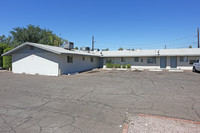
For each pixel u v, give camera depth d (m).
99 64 25.56
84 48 26.27
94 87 7.79
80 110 4.32
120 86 8.02
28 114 4.05
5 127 3.29
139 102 5.03
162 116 3.78
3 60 18.56
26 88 7.65
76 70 17.48
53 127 3.26
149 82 9.33
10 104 4.97
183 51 20.83
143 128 3.10
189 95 5.91
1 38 43.19
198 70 15.44
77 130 3.11
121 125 3.31
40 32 39.25
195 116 3.75
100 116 3.86
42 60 14.74
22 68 16.06
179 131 2.93
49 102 5.15
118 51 26.12
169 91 6.67
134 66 22.72
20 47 15.59
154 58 21.41
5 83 9.28
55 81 10.05
